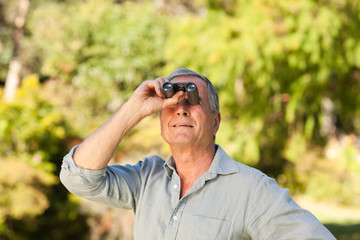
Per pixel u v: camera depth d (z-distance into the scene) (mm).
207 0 9695
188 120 1571
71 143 8312
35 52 14055
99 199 1644
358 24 8375
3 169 6766
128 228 7219
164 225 1548
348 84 9625
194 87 1523
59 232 7469
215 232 1467
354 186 10164
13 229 7270
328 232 1434
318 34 7992
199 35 9078
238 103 9203
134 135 8461
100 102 10531
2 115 7316
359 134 11828
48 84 10742
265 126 9445
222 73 8438
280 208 1448
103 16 10977
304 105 9070
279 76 8789
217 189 1521
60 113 8211
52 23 11000
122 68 10578
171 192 1580
